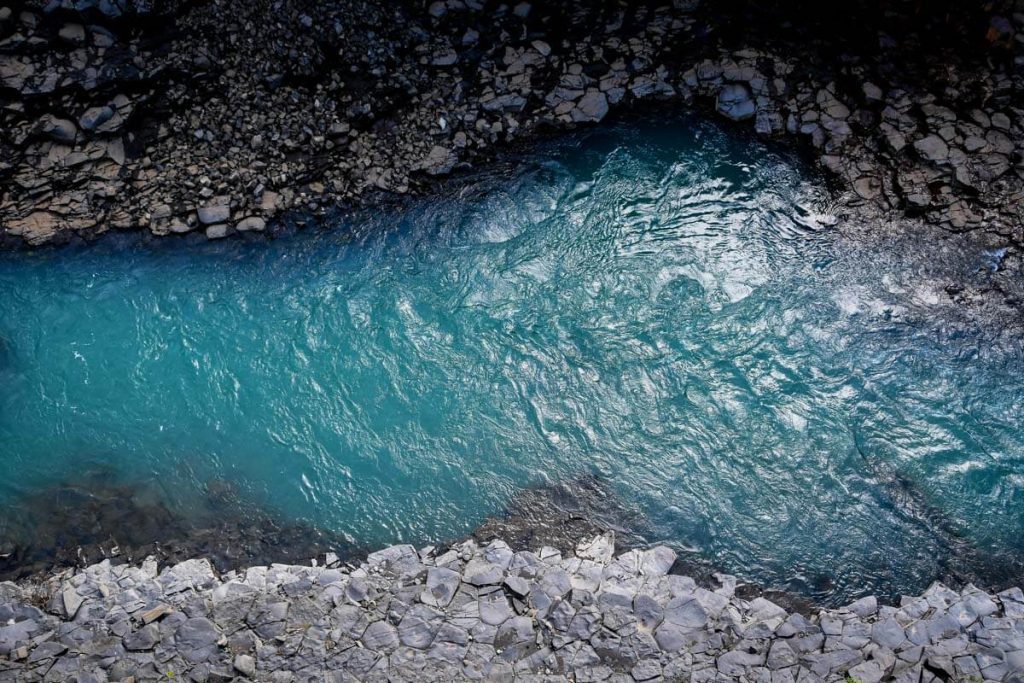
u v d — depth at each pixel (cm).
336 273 784
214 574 609
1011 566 612
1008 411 686
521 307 763
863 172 809
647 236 800
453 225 811
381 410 710
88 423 699
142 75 826
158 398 714
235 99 834
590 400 711
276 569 608
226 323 755
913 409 691
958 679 540
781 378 712
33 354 736
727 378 714
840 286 755
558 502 656
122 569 608
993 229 772
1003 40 835
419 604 581
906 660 550
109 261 786
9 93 815
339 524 644
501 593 584
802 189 812
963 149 798
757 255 780
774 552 623
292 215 811
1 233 795
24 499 655
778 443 679
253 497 659
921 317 735
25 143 813
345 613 578
